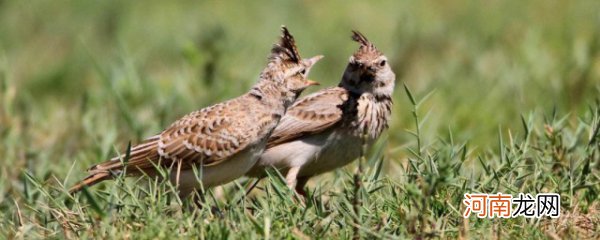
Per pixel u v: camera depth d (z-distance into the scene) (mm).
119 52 23766
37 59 29375
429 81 22750
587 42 23016
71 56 28641
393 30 27453
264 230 13031
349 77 16375
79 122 20531
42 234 13977
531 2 29203
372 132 16344
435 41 25594
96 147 18828
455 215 13836
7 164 18109
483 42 25703
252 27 29641
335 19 30016
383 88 16359
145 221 13523
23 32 30875
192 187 15172
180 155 14984
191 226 13289
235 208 13844
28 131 20297
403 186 14094
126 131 19891
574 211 14336
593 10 27656
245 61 25844
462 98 21422
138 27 30234
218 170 15094
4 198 16250
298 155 15984
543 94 21359
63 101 25797
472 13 28953
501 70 22734
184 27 29766
